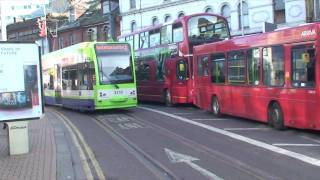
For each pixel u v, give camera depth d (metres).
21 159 12.17
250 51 18.27
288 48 15.59
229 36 27.88
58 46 80.12
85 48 26.20
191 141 14.80
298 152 12.28
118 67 25.73
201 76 23.48
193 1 49.94
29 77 12.85
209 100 22.58
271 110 16.94
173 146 14.04
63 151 13.41
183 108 27.41
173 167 11.02
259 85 17.62
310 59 14.46
